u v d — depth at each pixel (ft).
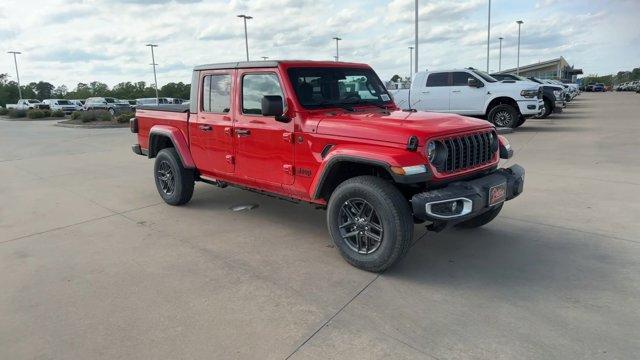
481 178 13.48
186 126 19.40
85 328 10.67
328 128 13.82
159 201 22.06
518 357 9.18
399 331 10.25
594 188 21.91
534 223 17.21
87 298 12.14
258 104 16.05
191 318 11.01
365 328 10.41
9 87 292.20
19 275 13.71
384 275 13.16
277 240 16.28
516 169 14.65
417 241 15.76
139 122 22.68
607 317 10.58
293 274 13.39
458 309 11.16
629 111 69.87
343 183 13.44
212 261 14.48
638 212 18.03
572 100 111.34
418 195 12.07
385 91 18.11
